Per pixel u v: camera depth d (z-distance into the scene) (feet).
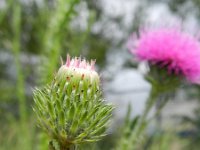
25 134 0.69
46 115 0.29
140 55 0.72
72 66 0.31
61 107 0.29
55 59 0.60
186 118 1.44
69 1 0.63
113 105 0.31
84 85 0.30
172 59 0.70
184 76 0.70
